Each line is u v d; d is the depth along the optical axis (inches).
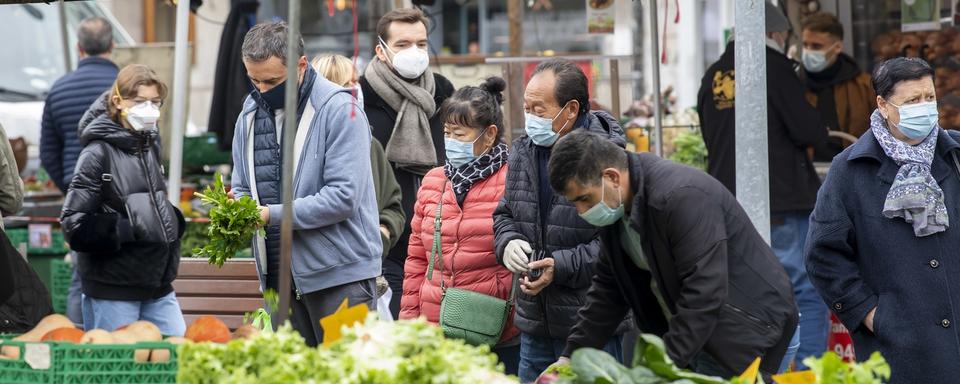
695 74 791.1
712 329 203.5
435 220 274.5
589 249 246.5
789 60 364.5
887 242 249.3
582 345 229.5
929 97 245.8
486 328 263.3
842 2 433.7
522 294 259.0
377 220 263.9
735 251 209.6
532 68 421.1
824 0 436.8
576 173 201.5
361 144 253.8
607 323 229.1
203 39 879.7
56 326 198.4
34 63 582.6
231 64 438.6
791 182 362.0
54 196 491.8
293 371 159.3
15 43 579.8
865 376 162.4
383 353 160.2
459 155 273.3
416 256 283.4
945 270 246.5
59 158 410.3
